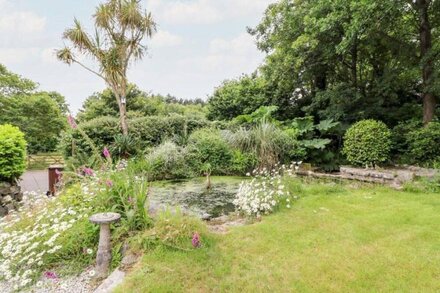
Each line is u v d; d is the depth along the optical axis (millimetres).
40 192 4305
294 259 2371
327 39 6672
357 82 7793
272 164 6059
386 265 2234
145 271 2152
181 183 5797
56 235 2365
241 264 2309
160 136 8594
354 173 5434
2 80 15000
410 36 6613
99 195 2914
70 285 2158
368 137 5520
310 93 9094
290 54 7090
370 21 5219
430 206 3521
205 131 8438
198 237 2461
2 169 4203
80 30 7508
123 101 7992
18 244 2402
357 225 3018
